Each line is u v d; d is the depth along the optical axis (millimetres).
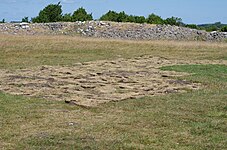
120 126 6949
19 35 27203
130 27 32219
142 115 7844
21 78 12711
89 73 14172
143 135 6434
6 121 7191
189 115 7867
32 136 6285
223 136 6449
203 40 30500
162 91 10859
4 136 6277
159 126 7039
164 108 8531
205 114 8023
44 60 18766
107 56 20828
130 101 9367
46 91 10547
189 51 23453
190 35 31500
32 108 8375
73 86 11438
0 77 12883
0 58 18984
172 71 15039
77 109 8469
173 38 30469
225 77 13570
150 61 18969
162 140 6215
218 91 10891
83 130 6664
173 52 23000
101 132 6574
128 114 7949
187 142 6145
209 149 5859
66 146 5836
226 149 5867
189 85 11945
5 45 21938
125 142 6078
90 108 8531
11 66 16391
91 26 31859
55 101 9250
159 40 28641
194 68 15977
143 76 13695
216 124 7137
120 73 14391
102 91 10742
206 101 9289
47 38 25203
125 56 21016
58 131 6586
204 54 22406
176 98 9742
